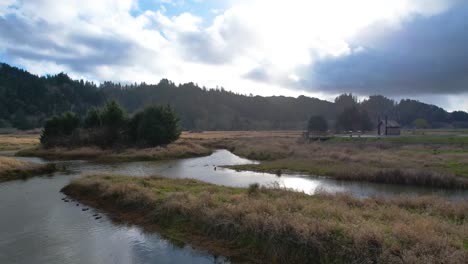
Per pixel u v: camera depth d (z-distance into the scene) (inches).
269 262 411.8
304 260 394.9
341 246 383.2
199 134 4574.3
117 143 2048.5
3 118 6363.2
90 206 705.6
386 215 500.1
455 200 764.6
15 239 515.2
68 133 2210.9
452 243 361.1
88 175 962.1
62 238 518.3
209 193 639.8
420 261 325.4
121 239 511.5
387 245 366.3
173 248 471.2
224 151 2363.4
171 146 2076.8
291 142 2460.6
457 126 7121.1
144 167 1434.5
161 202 613.0
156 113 2226.9
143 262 430.9
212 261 428.8
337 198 643.5
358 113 4751.5
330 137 2576.3
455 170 1058.7
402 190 898.7
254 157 1782.7
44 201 758.5
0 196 815.1
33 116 6717.5
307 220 443.8
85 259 441.4
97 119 2272.4
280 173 1202.6
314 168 1245.7
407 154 1505.9
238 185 965.8
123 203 662.5
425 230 397.1
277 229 432.5
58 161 1643.7
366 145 1983.3
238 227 471.5
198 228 513.3
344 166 1227.9
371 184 992.2
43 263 430.3
